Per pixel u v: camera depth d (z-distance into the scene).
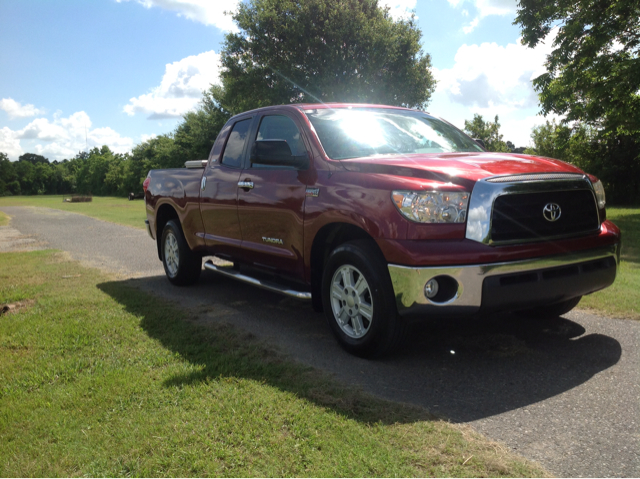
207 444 2.42
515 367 3.38
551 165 3.61
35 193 162.00
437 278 3.15
